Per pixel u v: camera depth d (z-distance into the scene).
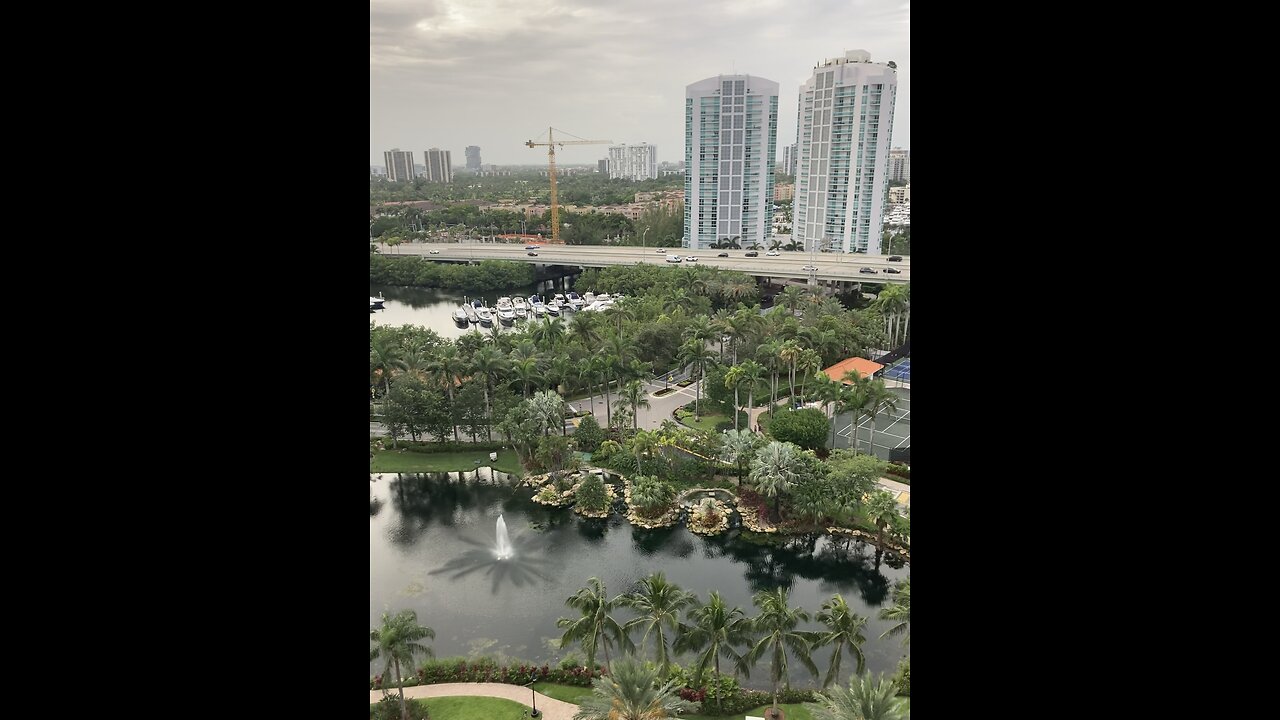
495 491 133.62
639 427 153.62
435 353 160.00
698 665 76.69
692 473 130.25
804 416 133.88
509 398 148.38
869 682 61.34
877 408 131.00
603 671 82.69
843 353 180.00
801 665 84.19
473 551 114.25
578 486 128.25
